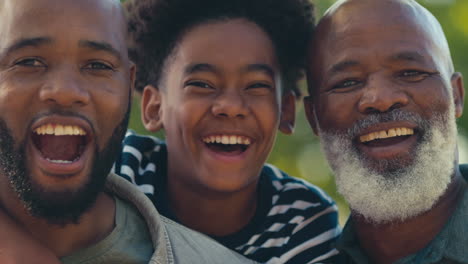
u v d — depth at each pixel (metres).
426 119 1.77
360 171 1.78
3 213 1.42
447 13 3.34
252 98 1.92
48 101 1.35
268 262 1.95
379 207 1.76
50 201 1.36
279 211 2.05
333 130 1.85
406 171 1.74
